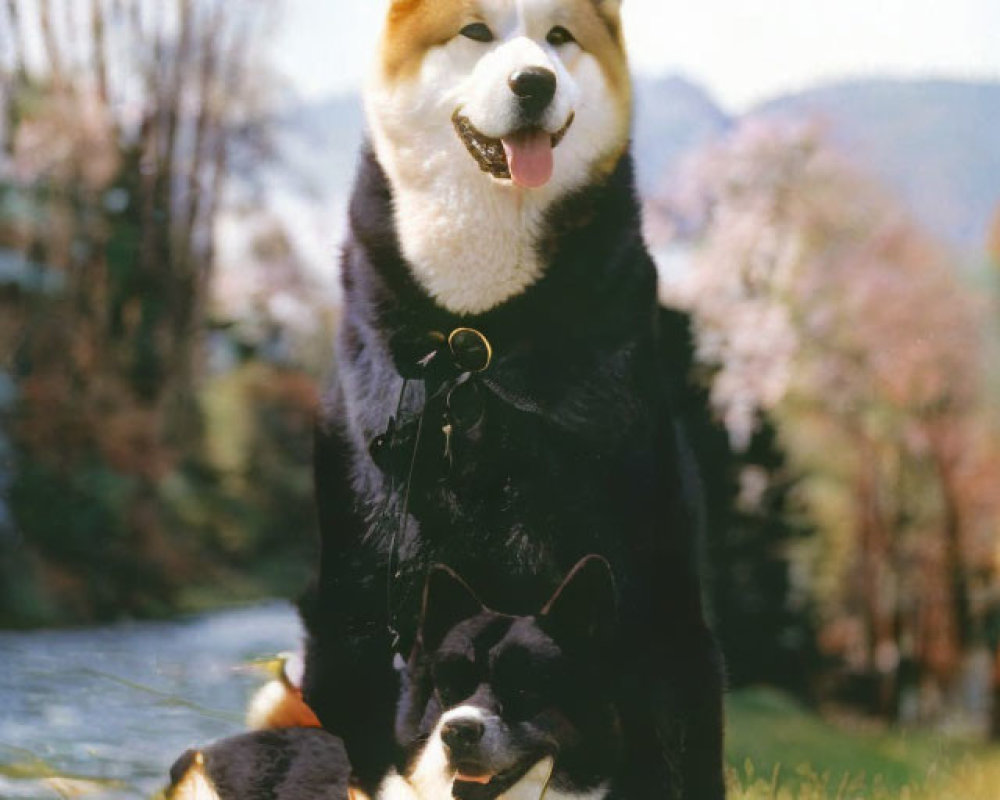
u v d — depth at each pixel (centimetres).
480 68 331
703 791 357
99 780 448
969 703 1584
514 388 338
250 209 2122
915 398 1523
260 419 2077
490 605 357
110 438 1719
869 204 1495
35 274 1795
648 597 345
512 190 337
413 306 347
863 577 1548
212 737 509
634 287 351
